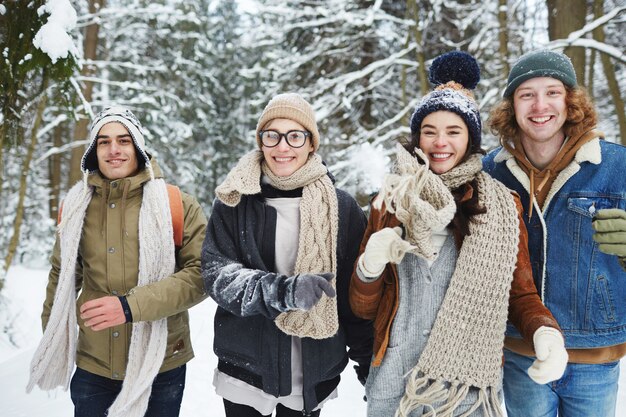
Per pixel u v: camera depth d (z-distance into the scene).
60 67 3.53
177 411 2.38
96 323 1.99
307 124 2.08
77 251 2.27
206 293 2.25
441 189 1.72
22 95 3.73
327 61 9.38
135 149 2.34
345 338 2.23
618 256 1.92
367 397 2.00
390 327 1.91
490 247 1.78
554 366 1.61
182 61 12.90
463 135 1.85
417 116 1.92
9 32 3.37
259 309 1.85
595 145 2.05
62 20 3.46
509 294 1.86
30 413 3.26
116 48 11.36
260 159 2.16
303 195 2.09
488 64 7.38
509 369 2.22
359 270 1.82
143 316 2.05
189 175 13.94
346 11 8.59
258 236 2.08
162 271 2.23
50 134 13.11
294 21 9.34
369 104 9.41
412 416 1.86
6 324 6.32
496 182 1.92
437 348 1.79
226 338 2.12
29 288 9.50
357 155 7.05
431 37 8.76
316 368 2.10
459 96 1.88
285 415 2.18
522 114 2.08
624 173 2.03
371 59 9.21
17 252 13.21
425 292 1.86
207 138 18.44
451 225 1.85
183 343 2.38
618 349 2.07
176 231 2.33
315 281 1.78
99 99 10.73
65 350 2.30
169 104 12.66
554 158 2.11
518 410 2.21
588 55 7.21
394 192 1.70
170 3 12.18
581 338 2.05
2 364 4.25
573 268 2.06
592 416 2.09
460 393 1.77
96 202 2.31
